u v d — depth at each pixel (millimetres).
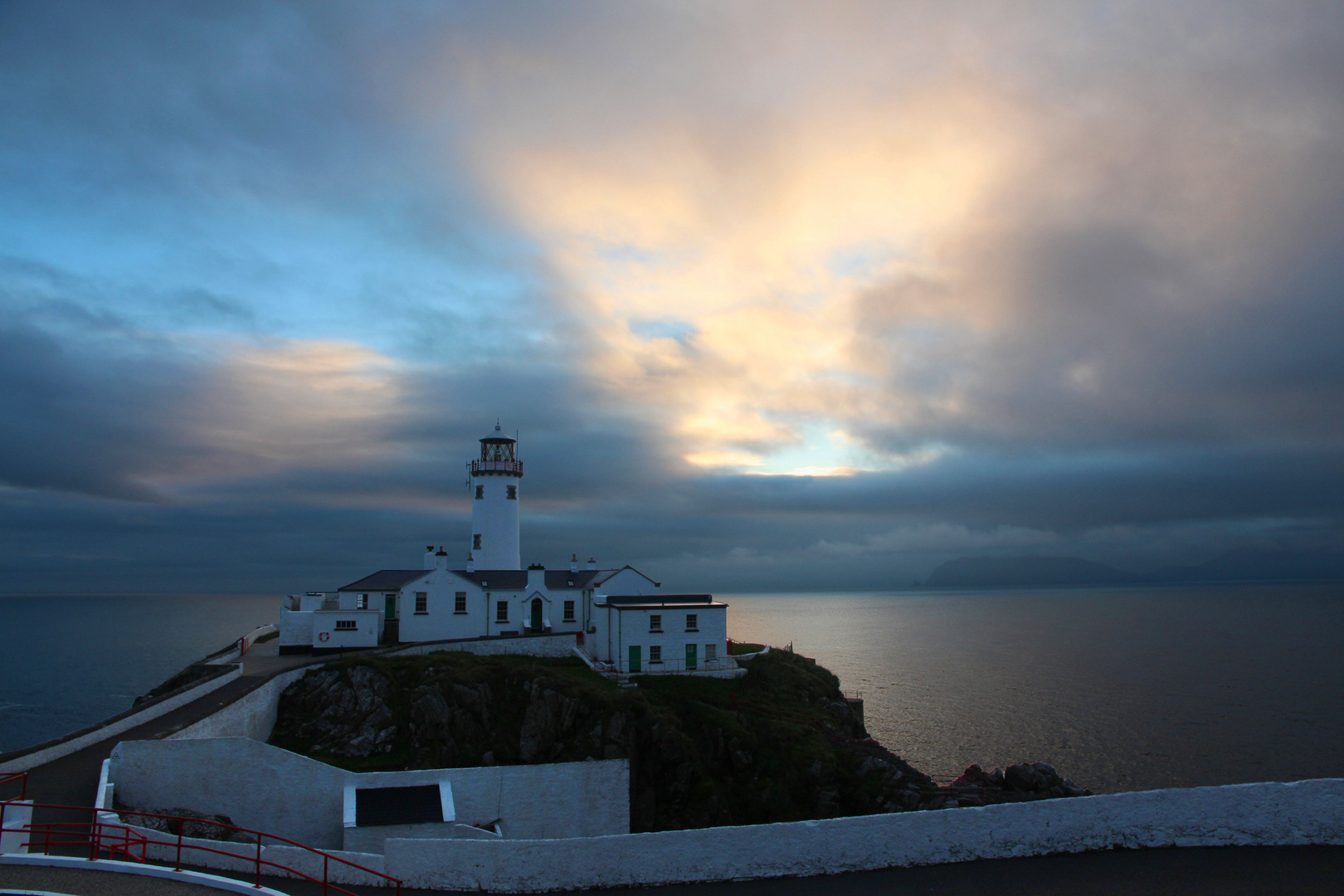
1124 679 124000
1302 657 148250
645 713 48312
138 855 24484
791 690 59594
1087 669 136125
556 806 39562
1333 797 23094
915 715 95375
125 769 31609
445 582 65250
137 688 120062
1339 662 140125
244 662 55469
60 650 171500
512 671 51000
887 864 23656
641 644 58438
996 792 46625
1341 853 22422
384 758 44094
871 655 160125
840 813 45250
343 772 35656
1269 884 20750
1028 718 93750
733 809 45656
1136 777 70000
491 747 46562
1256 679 121875
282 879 24109
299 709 48500
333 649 59812
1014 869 22703
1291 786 23406
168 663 149000
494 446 79750
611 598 61719
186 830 29281
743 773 47312
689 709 50562
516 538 79000
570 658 61031
